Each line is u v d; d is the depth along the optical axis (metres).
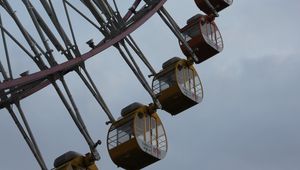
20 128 32.19
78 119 31.70
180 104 39.56
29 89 33.34
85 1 34.44
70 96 31.70
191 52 41.34
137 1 39.94
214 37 44.38
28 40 31.92
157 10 37.81
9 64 31.08
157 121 35.88
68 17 32.44
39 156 31.69
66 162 32.66
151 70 39.12
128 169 35.59
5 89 31.16
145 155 34.50
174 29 40.03
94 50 33.16
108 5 35.31
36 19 32.16
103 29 34.91
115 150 34.41
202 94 40.78
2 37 31.12
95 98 33.25
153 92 35.97
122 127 34.53
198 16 43.59
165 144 35.97
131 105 35.44
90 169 32.91
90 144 31.98
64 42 32.62
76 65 32.59
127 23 36.28
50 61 32.03
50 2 32.25
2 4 31.52
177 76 38.91
